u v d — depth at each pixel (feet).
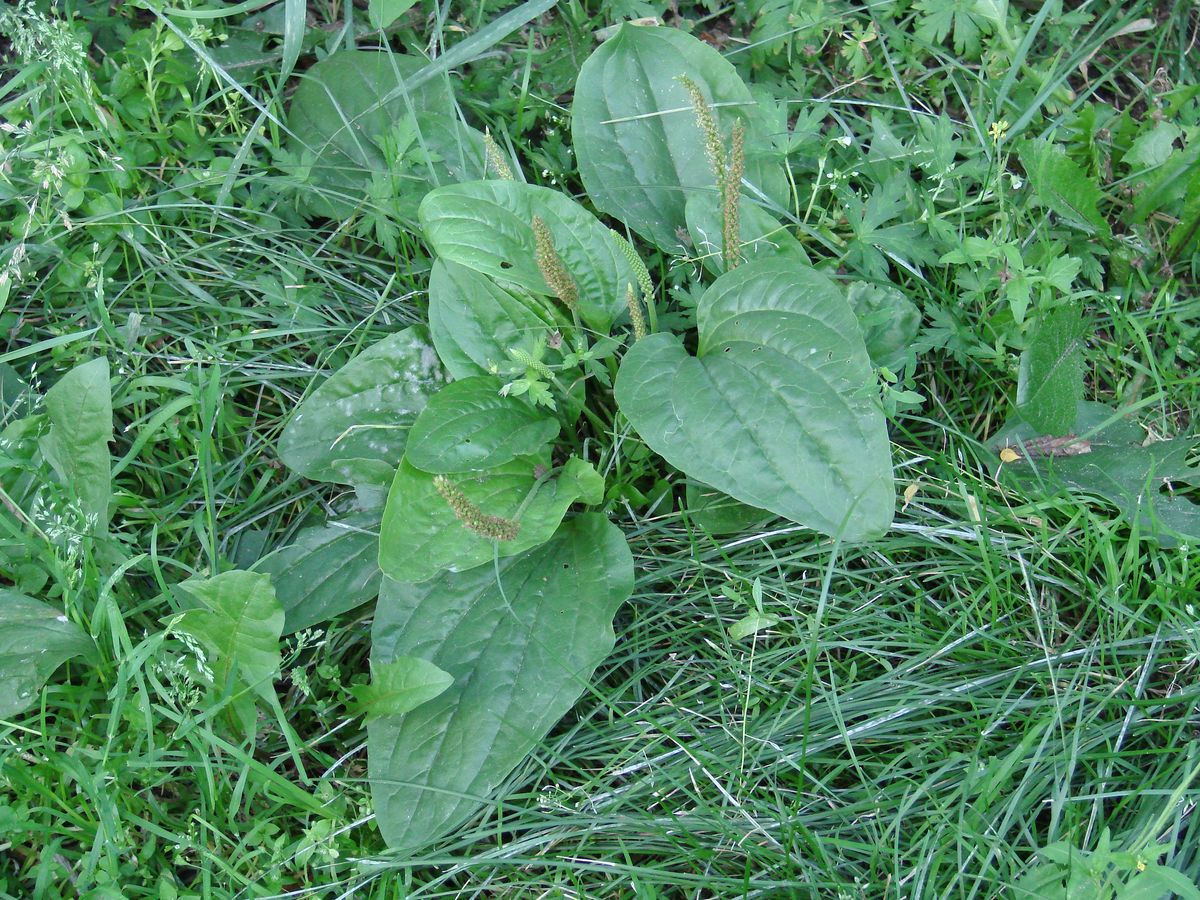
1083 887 1.95
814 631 2.09
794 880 2.07
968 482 2.34
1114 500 2.27
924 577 2.30
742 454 2.11
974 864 2.09
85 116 2.49
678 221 2.45
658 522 2.33
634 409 2.15
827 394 2.11
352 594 2.26
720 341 2.20
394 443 2.33
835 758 2.19
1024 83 2.64
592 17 2.72
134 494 2.31
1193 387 2.40
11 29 2.42
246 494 2.40
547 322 2.31
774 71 2.68
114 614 2.06
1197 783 2.10
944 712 2.21
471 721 2.13
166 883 2.05
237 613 2.07
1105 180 2.58
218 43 2.65
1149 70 2.70
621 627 2.29
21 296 2.46
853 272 2.48
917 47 2.66
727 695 2.23
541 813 2.13
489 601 2.21
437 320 2.28
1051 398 2.29
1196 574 2.19
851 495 2.08
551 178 2.57
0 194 2.45
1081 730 2.15
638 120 2.46
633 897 2.10
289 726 2.10
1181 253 2.52
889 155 2.52
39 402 2.30
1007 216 2.45
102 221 2.45
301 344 2.48
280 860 2.08
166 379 2.30
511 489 2.25
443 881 2.12
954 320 2.41
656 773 2.16
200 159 2.56
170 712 2.08
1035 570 2.26
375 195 2.45
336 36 2.68
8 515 2.26
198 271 2.48
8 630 2.12
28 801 2.08
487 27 2.46
